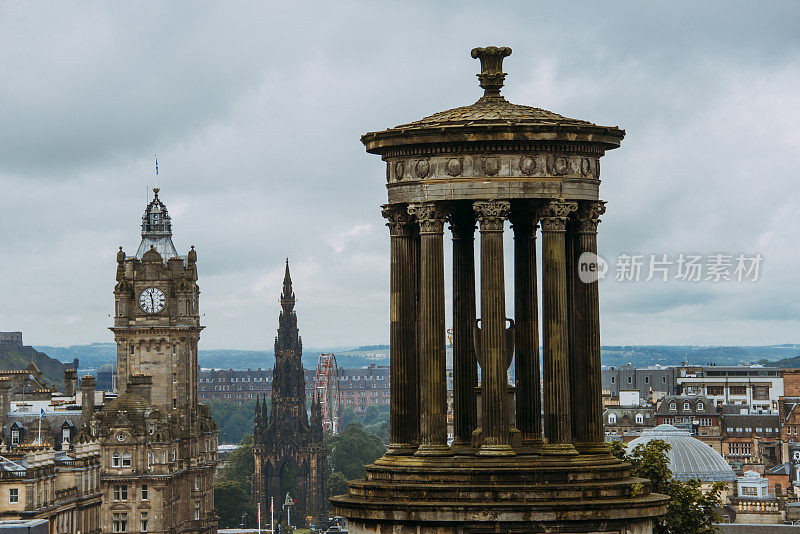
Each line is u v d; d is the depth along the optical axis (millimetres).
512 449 103688
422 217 104562
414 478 102688
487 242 103250
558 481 102250
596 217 106188
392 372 106938
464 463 102875
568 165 104688
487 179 103750
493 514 100750
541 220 104375
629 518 101812
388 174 107250
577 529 101312
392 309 107125
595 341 105875
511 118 105562
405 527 101938
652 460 146250
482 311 103062
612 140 106000
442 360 103750
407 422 106625
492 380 102625
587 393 105812
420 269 106062
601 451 105375
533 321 106500
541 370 106438
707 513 145125
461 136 103688
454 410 109000
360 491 103938
